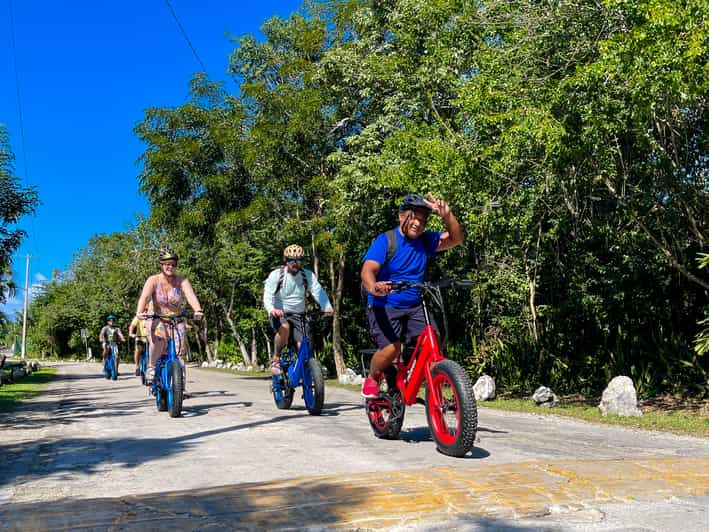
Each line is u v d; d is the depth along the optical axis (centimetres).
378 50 1744
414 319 514
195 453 498
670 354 1279
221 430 636
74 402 1102
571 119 963
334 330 2234
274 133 2000
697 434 721
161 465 451
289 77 2147
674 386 1246
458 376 454
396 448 502
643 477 372
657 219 1158
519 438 594
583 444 571
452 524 284
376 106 1934
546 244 1423
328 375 2595
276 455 481
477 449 502
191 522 287
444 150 1145
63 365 4909
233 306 3678
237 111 2152
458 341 1867
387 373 548
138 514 300
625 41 841
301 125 1962
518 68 1063
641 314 1390
